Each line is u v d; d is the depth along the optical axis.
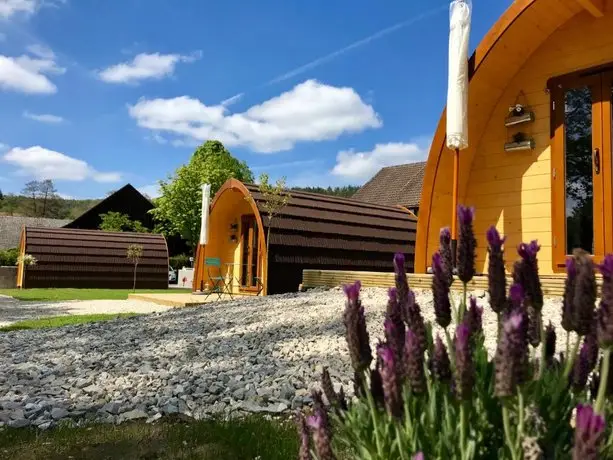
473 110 7.96
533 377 1.82
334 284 10.52
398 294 2.06
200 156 46.03
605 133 6.92
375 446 1.87
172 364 5.30
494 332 4.99
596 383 1.98
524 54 7.67
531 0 6.87
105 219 45.62
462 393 1.55
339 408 2.22
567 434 1.81
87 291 23.59
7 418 3.83
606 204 6.83
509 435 1.48
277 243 13.54
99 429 3.51
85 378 4.90
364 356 1.81
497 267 1.98
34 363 5.82
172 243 44.88
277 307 8.55
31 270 25.53
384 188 31.28
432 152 8.15
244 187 14.73
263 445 3.00
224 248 18.47
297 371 4.61
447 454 1.70
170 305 14.89
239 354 5.50
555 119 7.44
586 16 7.17
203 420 3.56
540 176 7.64
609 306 1.55
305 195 16.69
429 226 8.40
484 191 8.25
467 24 7.34
